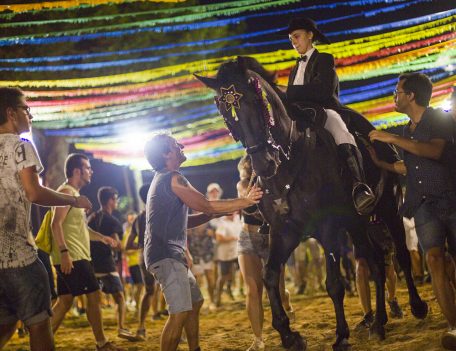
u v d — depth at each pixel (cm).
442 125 542
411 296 721
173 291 532
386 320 655
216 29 1806
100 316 757
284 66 1733
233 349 743
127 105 1797
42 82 1622
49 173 1917
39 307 461
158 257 538
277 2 1600
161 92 1791
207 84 555
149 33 1730
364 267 725
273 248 596
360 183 588
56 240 721
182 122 1948
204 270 1317
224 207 541
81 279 744
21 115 480
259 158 538
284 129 575
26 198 463
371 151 664
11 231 455
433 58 1444
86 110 1733
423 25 1400
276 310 595
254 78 545
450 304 526
